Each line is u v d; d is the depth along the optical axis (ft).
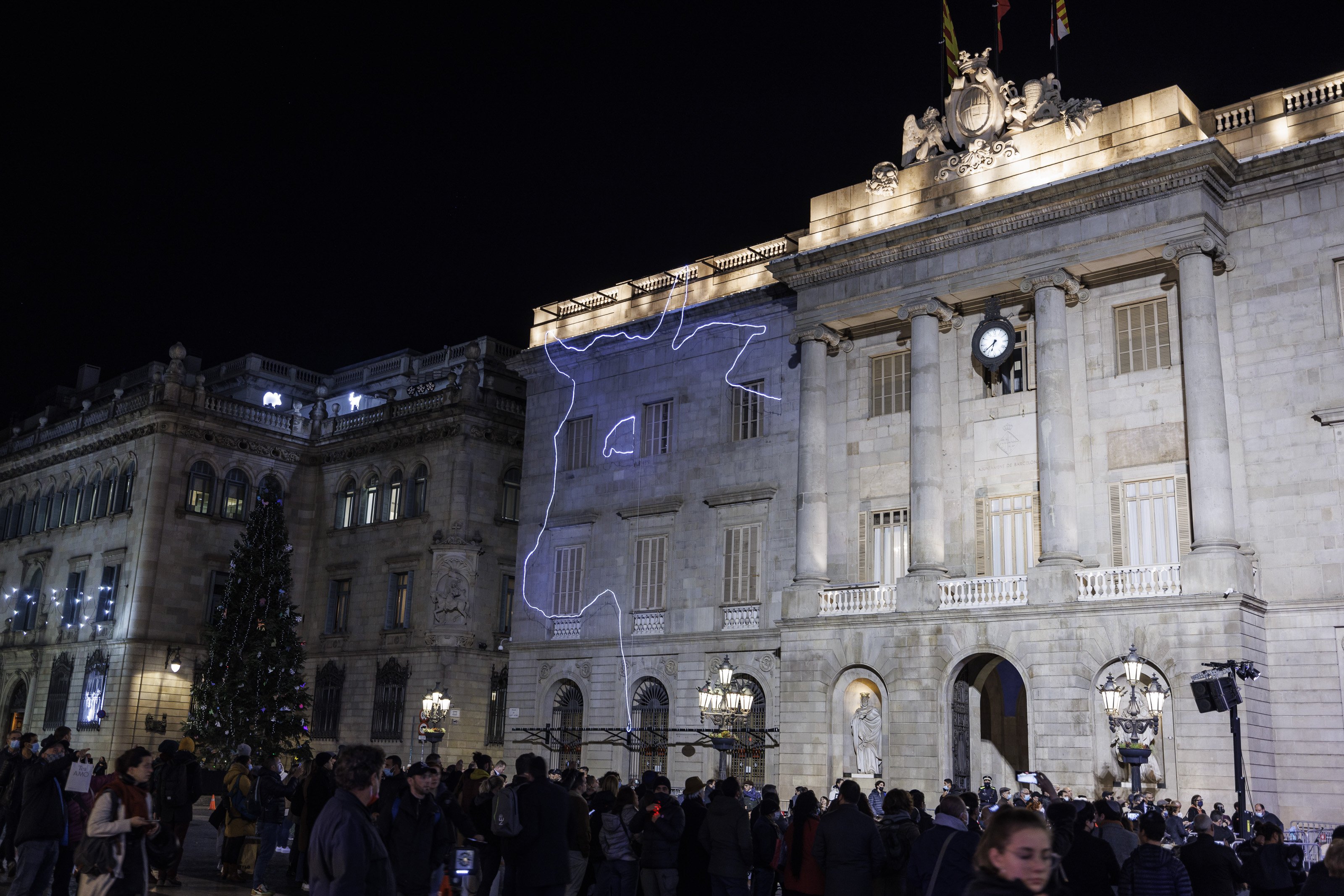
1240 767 80.89
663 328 156.25
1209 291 108.68
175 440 197.26
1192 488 106.11
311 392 241.76
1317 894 35.42
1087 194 114.83
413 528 185.57
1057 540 111.96
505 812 44.50
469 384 183.52
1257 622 104.06
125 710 185.26
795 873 50.52
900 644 119.44
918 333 126.52
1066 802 50.49
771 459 140.67
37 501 232.32
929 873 39.04
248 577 172.45
